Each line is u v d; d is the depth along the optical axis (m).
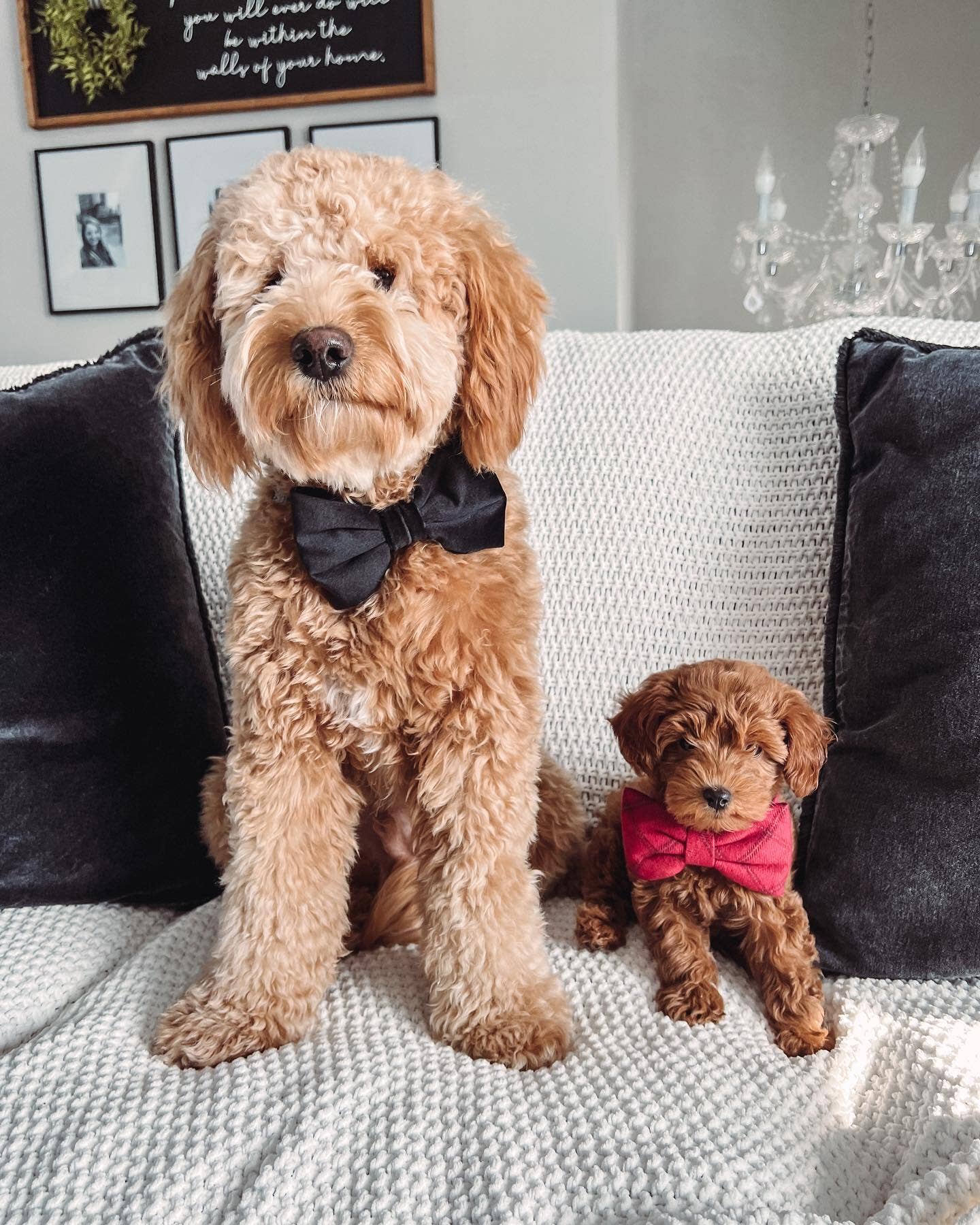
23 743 1.46
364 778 1.40
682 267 3.66
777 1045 1.21
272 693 1.25
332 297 1.13
